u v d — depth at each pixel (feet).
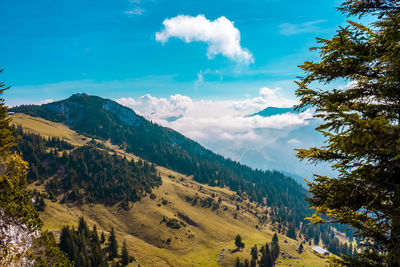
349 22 26.53
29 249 71.31
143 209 635.66
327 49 27.86
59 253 83.76
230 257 490.49
